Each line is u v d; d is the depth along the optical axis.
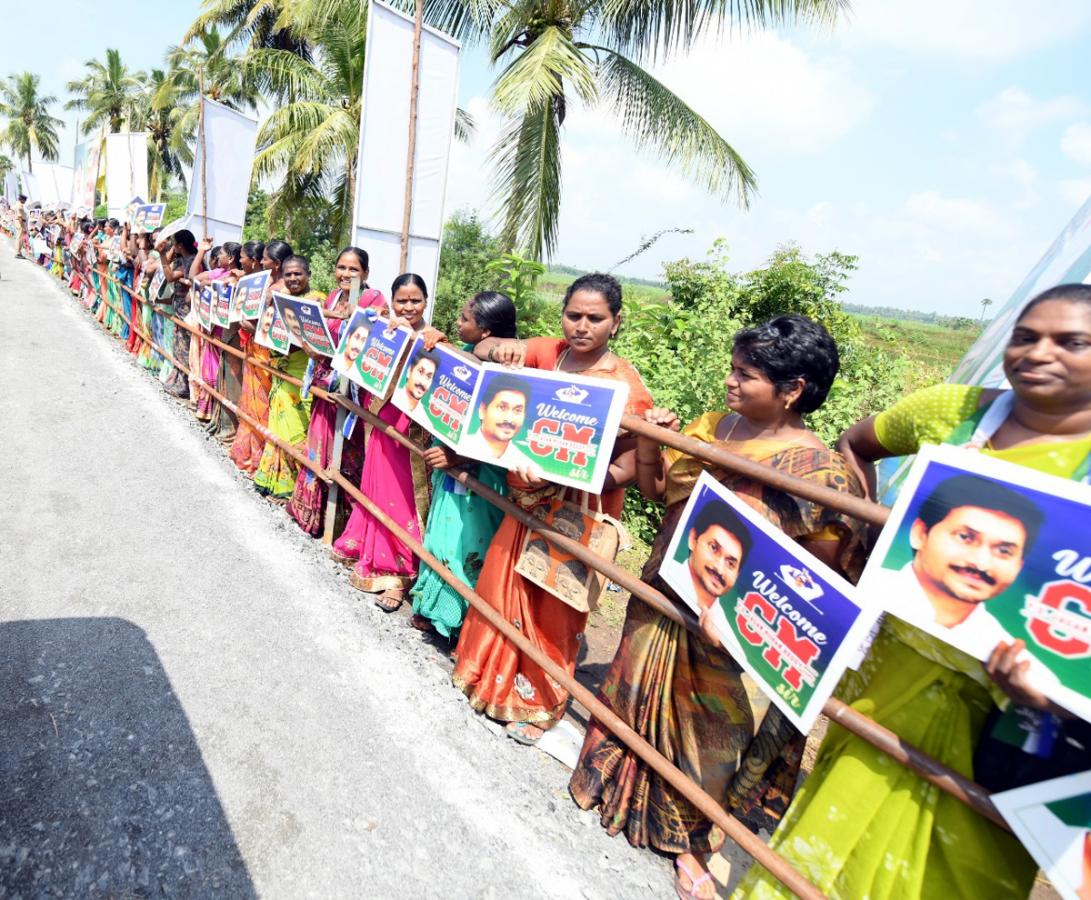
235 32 16.88
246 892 1.82
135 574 3.31
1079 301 1.19
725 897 2.10
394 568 3.48
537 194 9.55
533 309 8.17
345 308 3.88
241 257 5.22
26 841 1.86
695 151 9.88
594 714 2.17
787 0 8.44
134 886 1.79
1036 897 2.26
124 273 8.56
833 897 1.51
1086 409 1.24
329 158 13.20
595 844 2.16
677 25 9.16
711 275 7.68
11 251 22.89
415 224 5.80
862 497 1.70
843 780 1.51
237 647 2.85
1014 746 1.31
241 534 3.93
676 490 2.03
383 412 3.32
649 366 5.68
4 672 2.50
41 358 7.47
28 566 3.25
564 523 2.38
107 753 2.20
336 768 2.28
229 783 2.15
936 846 1.41
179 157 38.38
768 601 1.64
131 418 5.82
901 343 9.88
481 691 2.66
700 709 1.98
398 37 5.20
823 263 8.28
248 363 4.73
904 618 1.33
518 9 9.38
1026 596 1.18
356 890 1.87
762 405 1.73
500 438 2.43
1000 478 1.22
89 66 40.41
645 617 2.07
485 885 1.95
